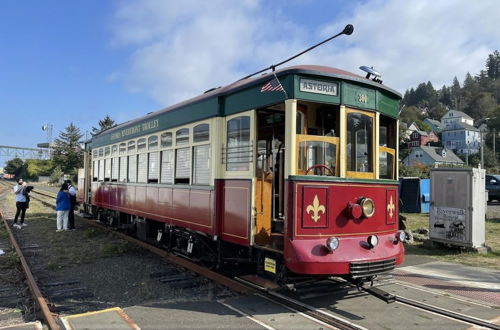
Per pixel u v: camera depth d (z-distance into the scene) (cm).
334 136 587
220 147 688
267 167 673
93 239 1118
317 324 484
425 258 881
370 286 577
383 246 573
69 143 6166
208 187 707
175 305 554
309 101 551
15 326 476
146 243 1006
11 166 10375
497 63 15612
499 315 521
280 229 626
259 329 468
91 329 466
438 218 986
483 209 962
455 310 537
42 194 3334
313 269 504
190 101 791
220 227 684
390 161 651
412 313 525
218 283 663
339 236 554
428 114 12525
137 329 467
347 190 566
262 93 594
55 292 627
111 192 1239
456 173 959
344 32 525
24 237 1156
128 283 680
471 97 13050
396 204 637
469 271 758
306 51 583
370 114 603
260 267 611
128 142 1108
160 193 894
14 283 682
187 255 829
